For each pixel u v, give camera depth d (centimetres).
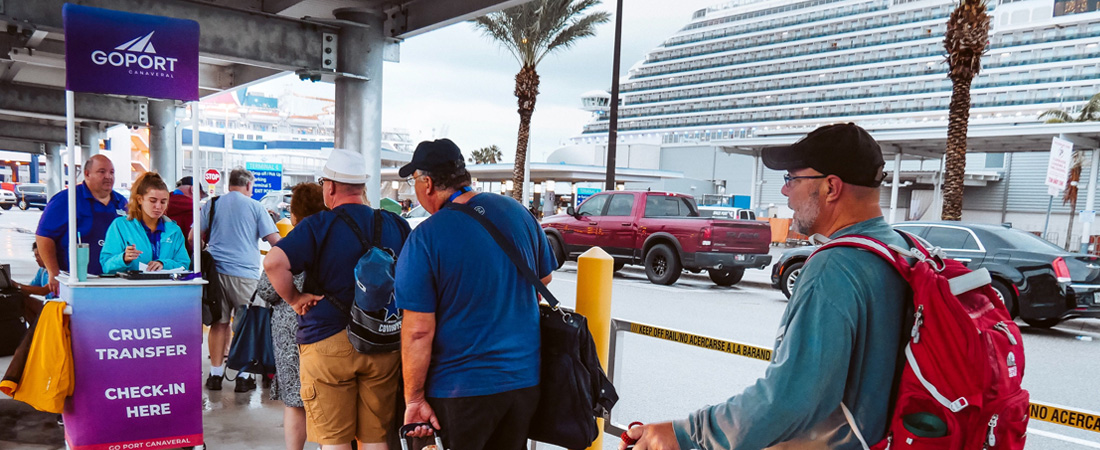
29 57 905
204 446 384
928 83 11019
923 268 132
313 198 372
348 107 672
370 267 271
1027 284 895
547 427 248
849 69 11831
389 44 695
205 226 518
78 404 336
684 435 149
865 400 136
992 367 124
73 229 332
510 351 235
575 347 248
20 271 1125
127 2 583
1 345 550
